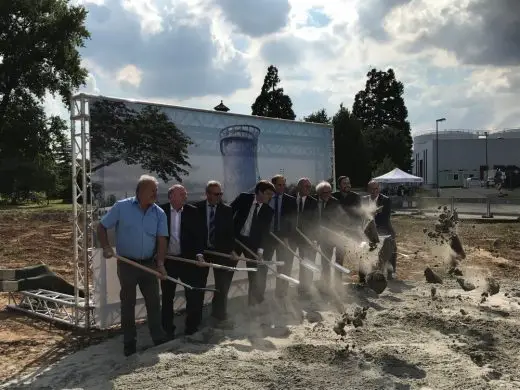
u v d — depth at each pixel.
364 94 80.25
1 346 6.12
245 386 4.48
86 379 4.95
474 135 81.50
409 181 35.06
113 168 6.66
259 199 7.20
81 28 42.53
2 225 22.84
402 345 5.56
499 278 10.08
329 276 8.48
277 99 54.47
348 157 51.66
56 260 13.90
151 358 5.19
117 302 6.71
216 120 8.02
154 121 7.13
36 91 41.91
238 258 6.66
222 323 6.58
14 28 40.91
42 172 41.41
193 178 7.70
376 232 8.20
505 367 5.07
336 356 5.20
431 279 7.57
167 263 6.25
